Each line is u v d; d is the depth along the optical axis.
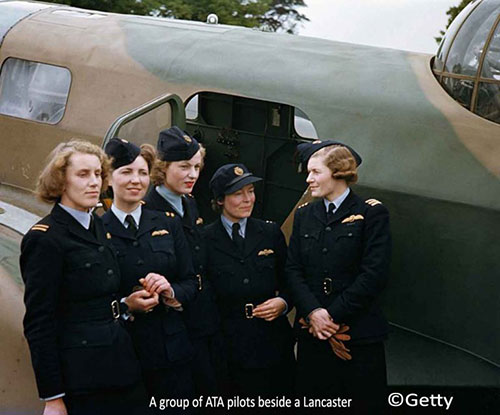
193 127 5.27
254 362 3.82
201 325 3.71
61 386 3.04
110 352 3.12
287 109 4.94
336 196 3.77
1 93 5.50
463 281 4.07
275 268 3.92
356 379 3.71
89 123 5.12
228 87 4.75
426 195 4.07
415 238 4.15
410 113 4.24
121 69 5.11
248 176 3.77
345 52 4.79
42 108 5.34
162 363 3.46
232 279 3.80
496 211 3.93
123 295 3.37
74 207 3.09
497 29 4.09
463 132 4.10
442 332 4.19
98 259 3.10
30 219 4.90
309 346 3.80
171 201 3.70
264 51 4.88
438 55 4.44
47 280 2.99
